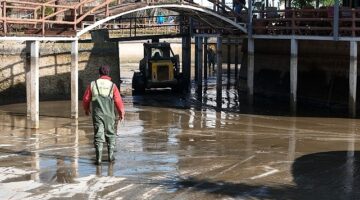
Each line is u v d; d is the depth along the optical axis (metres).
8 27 17.38
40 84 22.38
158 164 11.23
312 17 20.28
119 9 18.75
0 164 11.09
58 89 22.75
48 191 9.12
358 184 9.87
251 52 22.09
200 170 10.77
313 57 21.89
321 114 19.69
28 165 11.00
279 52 24.14
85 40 23.64
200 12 21.22
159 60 25.80
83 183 9.62
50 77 22.56
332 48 20.91
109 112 10.83
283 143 14.02
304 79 22.45
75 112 17.98
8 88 22.05
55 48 22.59
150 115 19.25
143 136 14.86
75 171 10.46
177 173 10.48
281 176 10.40
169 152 12.58
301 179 10.19
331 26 19.50
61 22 16.95
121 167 10.85
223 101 23.59
